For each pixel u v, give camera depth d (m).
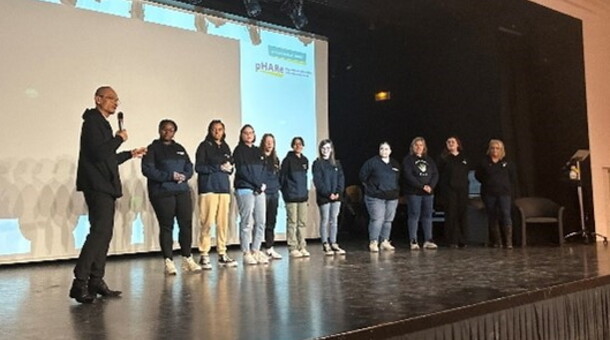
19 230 5.88
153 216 6.84
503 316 3.26
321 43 8.55
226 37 7.48
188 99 7.08
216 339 2.37
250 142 5.34
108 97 3.49
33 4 6.05
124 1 6.68
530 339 3.44
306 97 8.30
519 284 3.77
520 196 8.21
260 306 3.08
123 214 6.58
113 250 6.49
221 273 4.61
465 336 3.00
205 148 5.10
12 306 3.30
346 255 6.04
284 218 8.03
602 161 8.38
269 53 7.91
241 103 7.56
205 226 5.03
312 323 2.62
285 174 5.95
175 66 7.00
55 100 6.14
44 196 6.04
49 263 6.07
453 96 8.61
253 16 7.68
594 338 4.00
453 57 8.60
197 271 4.77
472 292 3.45
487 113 8.32
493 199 7.02
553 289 3.66
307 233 8.27
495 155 7.07
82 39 6.34
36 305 3.33
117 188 3.42
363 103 9.19
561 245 7.27
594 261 5.18
